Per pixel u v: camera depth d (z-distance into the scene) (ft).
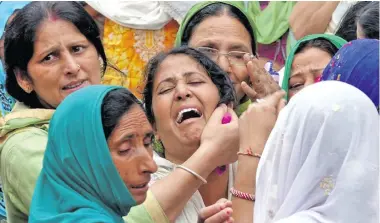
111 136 9.32
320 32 19.47
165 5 19.27
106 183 9.34
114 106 9.37
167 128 11.92
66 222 9.08
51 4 12.44
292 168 10.03
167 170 11.97
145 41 19.52
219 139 11.45
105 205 9.45
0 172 11.85
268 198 10.21
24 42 12.12
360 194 9.61
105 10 19.36
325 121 9.84
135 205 9.70
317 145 9.82
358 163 9.70
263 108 11.69
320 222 9.62
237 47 14.10
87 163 9.32
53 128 9.55
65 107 9.49
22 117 11.87
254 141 11.40
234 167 12.32
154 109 12.01
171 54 12.26
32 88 12.48
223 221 10.72
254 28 14.60
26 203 11.03
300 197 9.85
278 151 10.25
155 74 12.11
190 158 11.30
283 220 9.70
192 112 11.85
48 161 9.64
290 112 10.25
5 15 17.92
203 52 13.21
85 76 12.44
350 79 11.93
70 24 12.38
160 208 10.77
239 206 11.08
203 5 14.57
